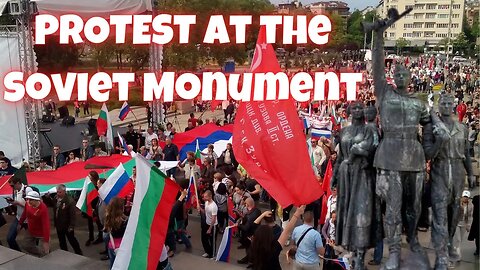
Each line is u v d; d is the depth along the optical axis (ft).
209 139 60.34
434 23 346.13
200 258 34.42
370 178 18.28
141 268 26.68
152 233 27.27
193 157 47.96
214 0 156.15
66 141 73.61
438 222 17.72
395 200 17.24
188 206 39.70
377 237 18.56
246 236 35.14
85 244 40.40
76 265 31.73
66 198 36.19
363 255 18.48
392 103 17.16
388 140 17.34
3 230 41.73
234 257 37.81
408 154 17.02
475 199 31.96
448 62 220.23
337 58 285.43
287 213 39.73
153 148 56.95
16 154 60.34
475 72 147.84
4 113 59.88
